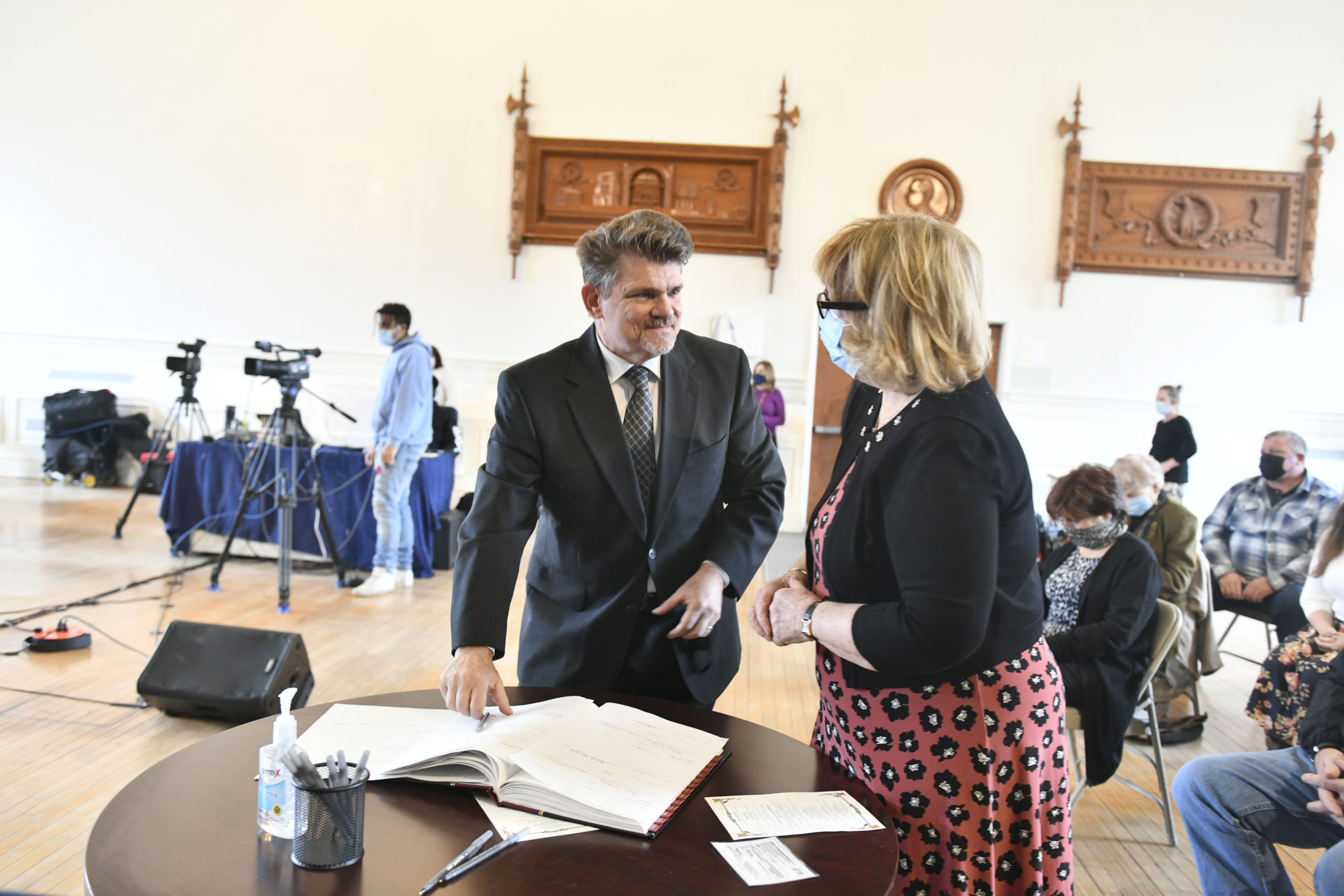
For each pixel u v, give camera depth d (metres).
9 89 7.58
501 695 1.32
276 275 7.51
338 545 5.24
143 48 7.48
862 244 1.12
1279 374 7.06
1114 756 2.36
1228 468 7.08
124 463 7.62
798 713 3.44
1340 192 6.98
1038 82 7.04
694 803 1.13
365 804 1.11
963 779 1.14
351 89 7.37
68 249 7.65
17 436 7.79
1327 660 2.21
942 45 7.08
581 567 1.57
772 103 7.16
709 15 7.15
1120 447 7.14
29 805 2.42
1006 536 1.14
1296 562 3.65
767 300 7.25
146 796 1.11
